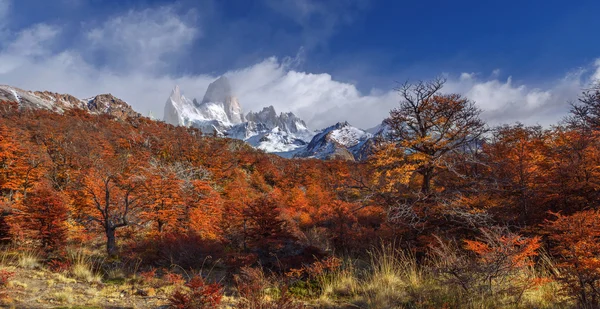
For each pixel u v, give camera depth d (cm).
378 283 667
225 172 4503
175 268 976
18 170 2370
